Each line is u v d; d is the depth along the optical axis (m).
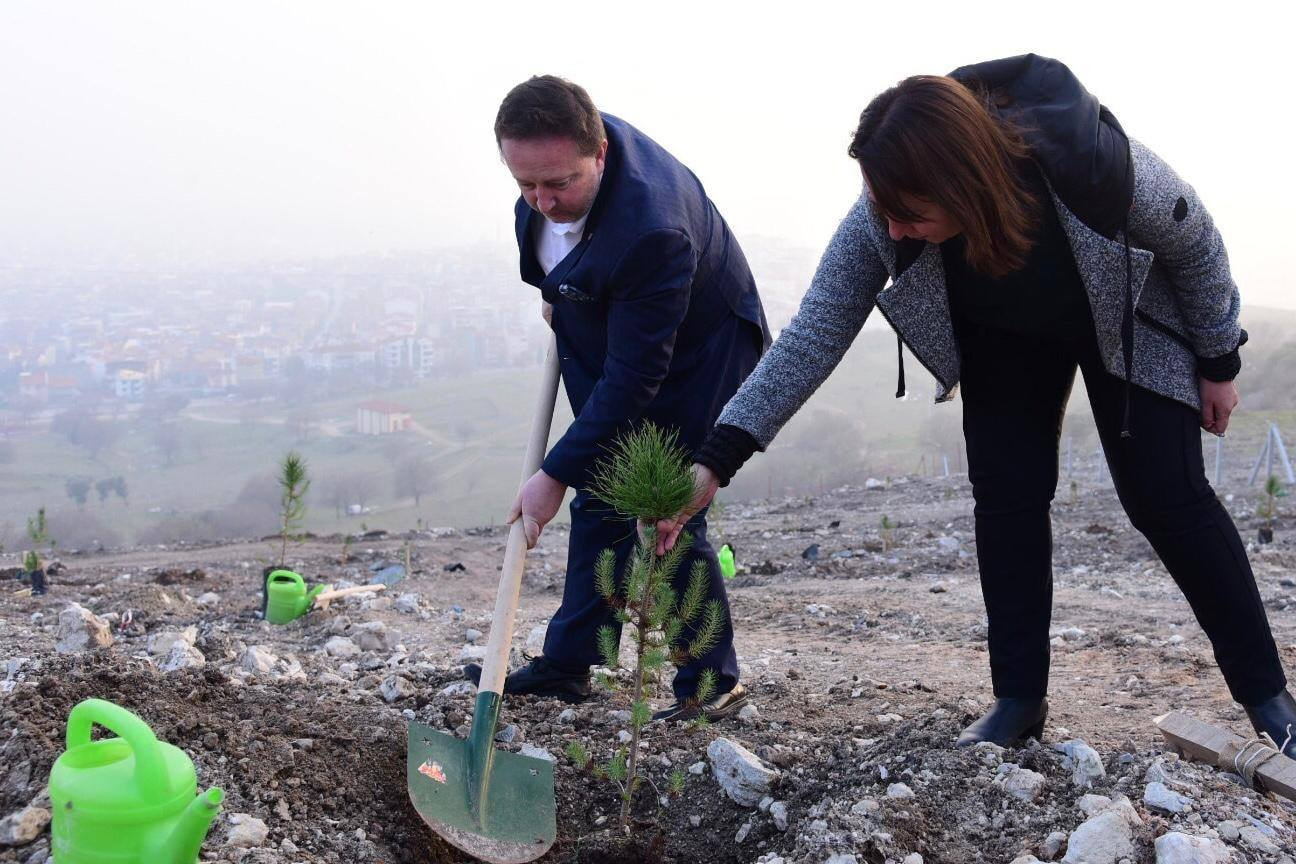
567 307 3.23
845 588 7.61
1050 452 2.77
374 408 133.62
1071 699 3.88
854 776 2.78
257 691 3.32
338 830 2.64
